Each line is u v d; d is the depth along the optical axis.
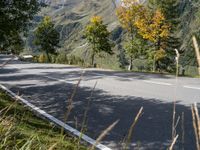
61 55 51.28
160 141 6.93
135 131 7.70
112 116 9.41
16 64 35.19
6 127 3.38
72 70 24.98
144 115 9.32
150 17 42.50
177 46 44.50
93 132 7.71
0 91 13.66
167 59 45.56
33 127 6.69
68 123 8.63
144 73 21.89
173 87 14.59
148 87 14.82
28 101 11.87
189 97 11.95
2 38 12.27
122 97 12.48
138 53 47.06
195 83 15.89
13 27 12.21
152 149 6.44
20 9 12.30
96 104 11.26
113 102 11.52
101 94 13.30
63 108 10.73
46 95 13.44
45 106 11.12
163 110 9.88
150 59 45.41
